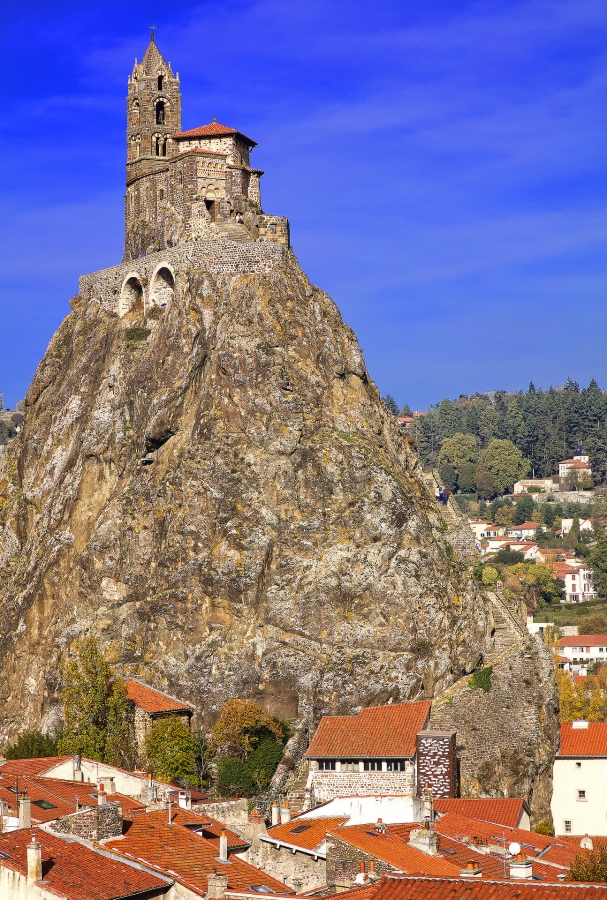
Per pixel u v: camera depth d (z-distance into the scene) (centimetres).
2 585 17038
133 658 14975
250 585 14625
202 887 6588
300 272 16212
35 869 6272
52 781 8781
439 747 11656
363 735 11875
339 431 15362
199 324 16025
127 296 17650
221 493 15050
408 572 14575
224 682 14325
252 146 18362
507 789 13525
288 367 15500
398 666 14175
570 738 13925
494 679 13938
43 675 15675
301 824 8694
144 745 13375
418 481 16425
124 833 7225
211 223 17525
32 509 17225
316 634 14388
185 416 15775
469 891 5791
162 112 19025
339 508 14862
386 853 7675
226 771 13000
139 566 15312
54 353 18100
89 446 16438
